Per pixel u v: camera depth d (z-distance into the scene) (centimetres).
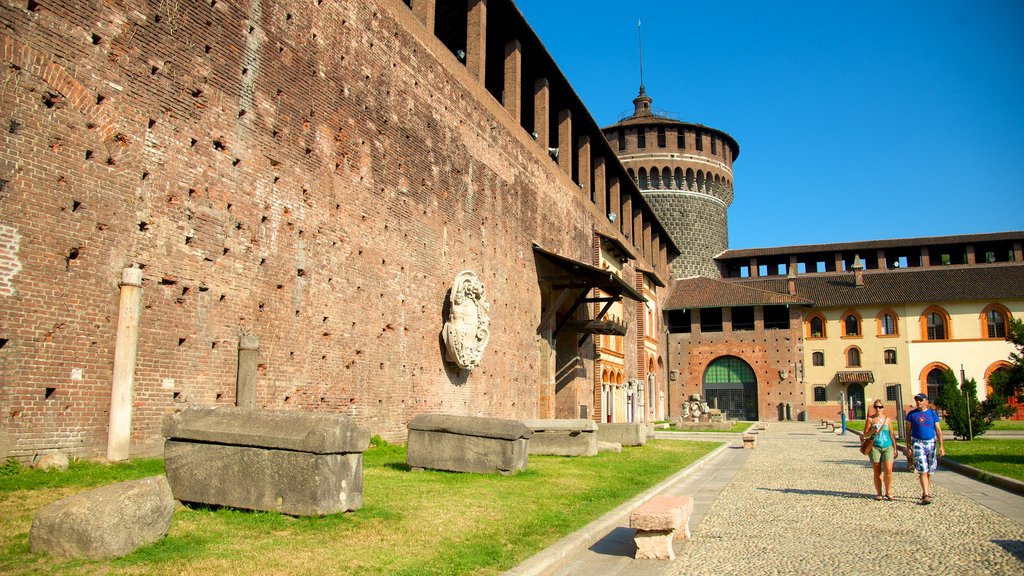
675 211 7650
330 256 1852
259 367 1588
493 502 1209
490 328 2886
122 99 1299
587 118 4181
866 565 870
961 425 3353
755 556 924
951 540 1020
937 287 6831
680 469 1930
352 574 739
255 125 1619
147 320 1322
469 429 1573
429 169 2422
